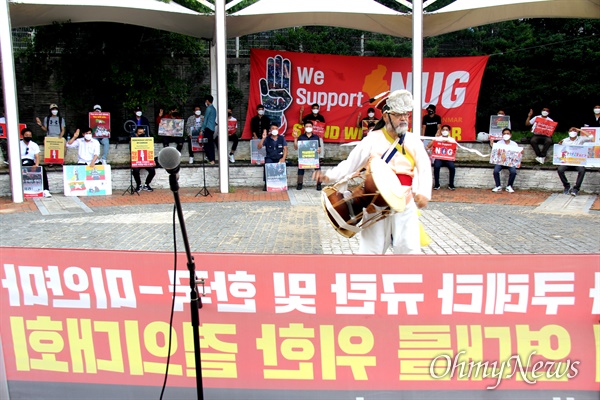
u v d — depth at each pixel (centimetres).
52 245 853
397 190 445
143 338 352
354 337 341
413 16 1277
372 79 1581
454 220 1033
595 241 851
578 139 1283
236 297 344
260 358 347
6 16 1225
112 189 1445
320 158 1514
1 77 1242
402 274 335
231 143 1583
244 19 1451
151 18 1445
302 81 1585
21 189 1273
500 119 1478
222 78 1316
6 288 356
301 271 338
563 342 336
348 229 471
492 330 337
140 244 854
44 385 361
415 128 1298
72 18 1459
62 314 355
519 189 1384
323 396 345
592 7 1373
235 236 909
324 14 1426
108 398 358
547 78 1684
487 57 1534
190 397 353
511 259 332
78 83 1627
